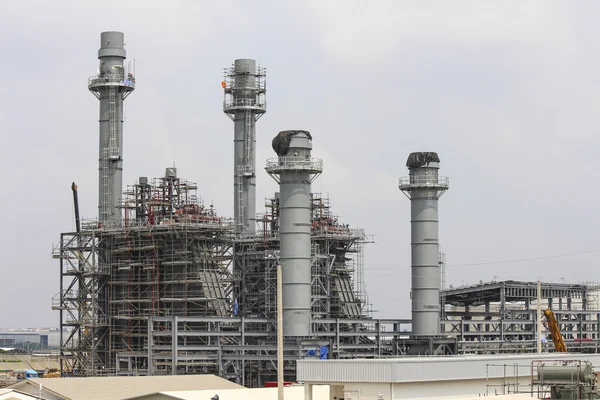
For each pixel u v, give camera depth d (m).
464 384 118.88
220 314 196.62
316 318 197.62
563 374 104.06
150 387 149.12
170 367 189.62
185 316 193.00
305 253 181.88
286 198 181.88
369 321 198.00
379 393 112.94
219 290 199.12
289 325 181.00
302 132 182.75
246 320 188.50
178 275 197.62
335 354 191.75
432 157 196.00
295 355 181.12
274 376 187.50
